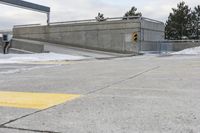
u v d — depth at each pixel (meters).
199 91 8.62
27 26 55.88
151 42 45.62
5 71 17.16
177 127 5.22
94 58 31.42
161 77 12.17
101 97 8.06
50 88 9.96
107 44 45.66
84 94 8.62
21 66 21.09
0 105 7.28
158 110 6.44
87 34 47.84
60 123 5.61
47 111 6.56
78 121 5.71
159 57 31.06
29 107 7.01
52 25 52.31
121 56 35.72
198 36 93.31
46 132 5.12
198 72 13.53
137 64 19.98
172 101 7.32
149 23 45.06
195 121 5.55
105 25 45.75
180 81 10.78
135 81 11.20
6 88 10.19
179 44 48.12
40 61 26.98
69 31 49.94
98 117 5.96
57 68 18.58
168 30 91.75
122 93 8.63
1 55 33.25
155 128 5.20
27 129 5.28
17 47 40.97
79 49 45.03
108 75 13.49
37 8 51.84
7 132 5.13
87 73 14.73
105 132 5.05
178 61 21.86
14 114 6.34
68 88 9.86
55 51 40.91
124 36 43.94
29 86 10.58
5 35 39.22
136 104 7.08
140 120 5.70
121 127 5.29
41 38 53.84
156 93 8.50
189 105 6.82
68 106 7.01
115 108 6.71
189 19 92.06
